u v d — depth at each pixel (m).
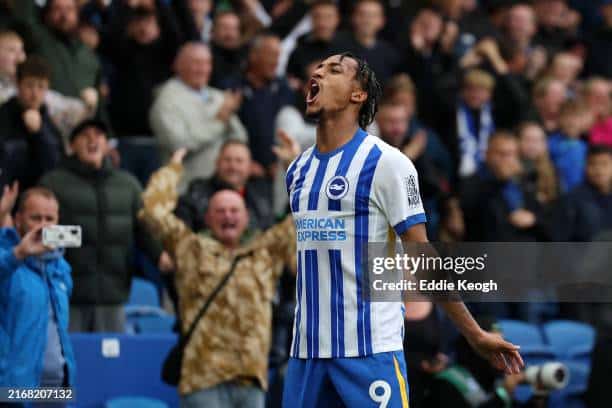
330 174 18.98
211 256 26.53
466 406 26.38
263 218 33.47
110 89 40.00
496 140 39.09
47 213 25.92
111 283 30.33
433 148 41.91
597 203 40.03
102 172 30.58
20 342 24.41
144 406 28.56
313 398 18.83
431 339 27.28
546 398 32.16
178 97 37.16
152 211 26.77
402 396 18.69
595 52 53.03
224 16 41.59
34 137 32.47
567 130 44.28
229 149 32.69
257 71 39.78
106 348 29.31
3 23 36.28
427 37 45.44
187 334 26.30
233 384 26.30
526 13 49.22
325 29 42.94
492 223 38.34
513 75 46.84
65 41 36.69
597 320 34.72
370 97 19.34
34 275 24.88
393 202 18.73
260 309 26.50
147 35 39.78
